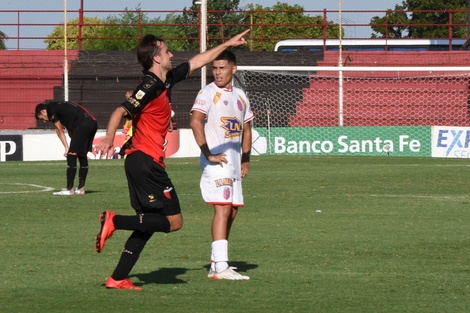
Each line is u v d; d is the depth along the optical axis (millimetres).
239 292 17672
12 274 19812
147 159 17438
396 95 85062
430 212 33344
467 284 18703
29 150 70312
